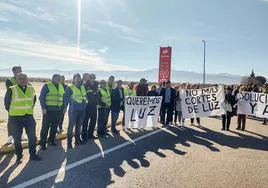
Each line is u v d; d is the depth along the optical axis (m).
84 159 4.21
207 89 7.54
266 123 8.82
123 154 4.59
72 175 3.53
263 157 4.75
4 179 3.33
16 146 3.95
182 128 7.39
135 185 3.28
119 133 6.37
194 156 4.65
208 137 6.29
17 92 3.99
